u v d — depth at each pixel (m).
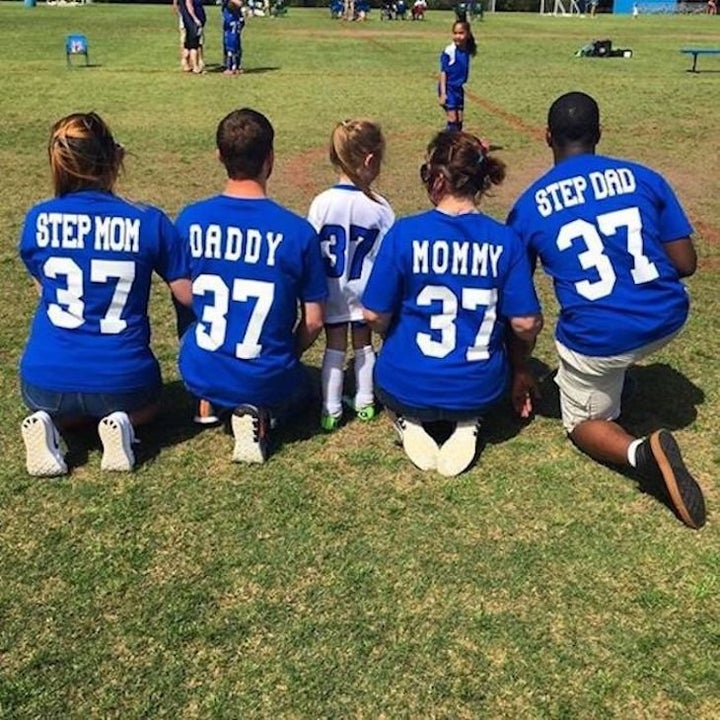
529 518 3.33
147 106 12.77
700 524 3.25
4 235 6.68
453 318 3.51
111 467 3.58
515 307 3.53
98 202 3.45
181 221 3.58
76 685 2.57
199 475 3.59
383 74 17.00
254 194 3.53
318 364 4.66
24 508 3.36
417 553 3.13
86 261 3.44
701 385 4.39
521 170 9.23
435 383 3.53
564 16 47.00
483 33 30.08
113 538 3.20
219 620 2.82
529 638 2.75
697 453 3.78
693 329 5.05
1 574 3.01
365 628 2.79
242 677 2.61
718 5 50.81
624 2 51.97
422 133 11.10
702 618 2.83
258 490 3.49
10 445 3.80
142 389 3.61
